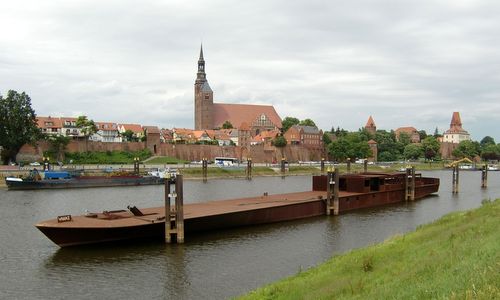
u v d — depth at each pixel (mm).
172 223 50750
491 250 23375
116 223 48812
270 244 50906
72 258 43781
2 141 147250
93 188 116438
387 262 32250
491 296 15547
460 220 48156
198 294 34594
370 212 76875
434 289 18375
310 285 29375
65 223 47844
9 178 109250
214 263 42781
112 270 40344
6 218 67250
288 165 199000
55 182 113688
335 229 60500
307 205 70125
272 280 37719
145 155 195750
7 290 35531
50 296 34281
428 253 31047
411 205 87688
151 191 110188
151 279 38031
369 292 22578
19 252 46094
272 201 70500
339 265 34500
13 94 148125
